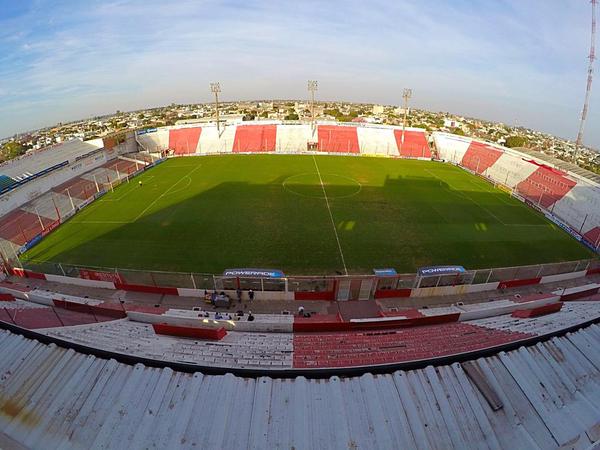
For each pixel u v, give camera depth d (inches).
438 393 455.5
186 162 2869.1
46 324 790.5
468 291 1141.7
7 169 2082.9
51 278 1173.7
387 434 401.4
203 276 1184.8
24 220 1700.3
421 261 1331.2
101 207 1851.6
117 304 1004.6
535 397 472.4
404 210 1844.2
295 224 1631.4
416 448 391.2
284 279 1083.3
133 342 656.4
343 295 1081.4
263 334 815.1
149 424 413.4
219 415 422.0
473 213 1834.4
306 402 436.8
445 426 419.5
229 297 1052.5
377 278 1070.4
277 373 481.7
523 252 1429.6
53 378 490.6
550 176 2190.0
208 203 1899.6
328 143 3331.7
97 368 493.0
